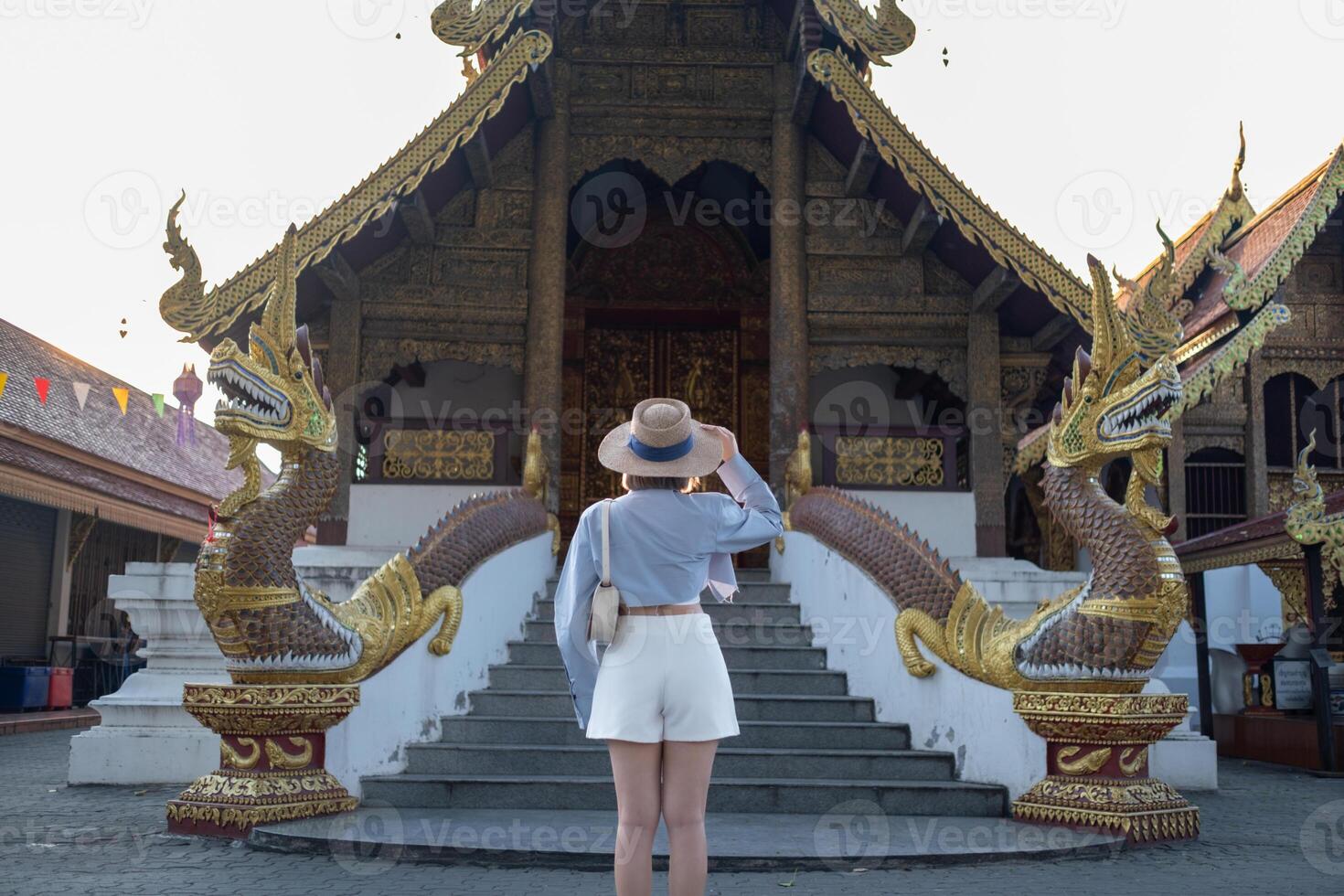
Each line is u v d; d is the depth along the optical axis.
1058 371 13.52
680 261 17.08
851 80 11.50
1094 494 6.96
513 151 13.16
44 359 21.86
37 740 13.94
